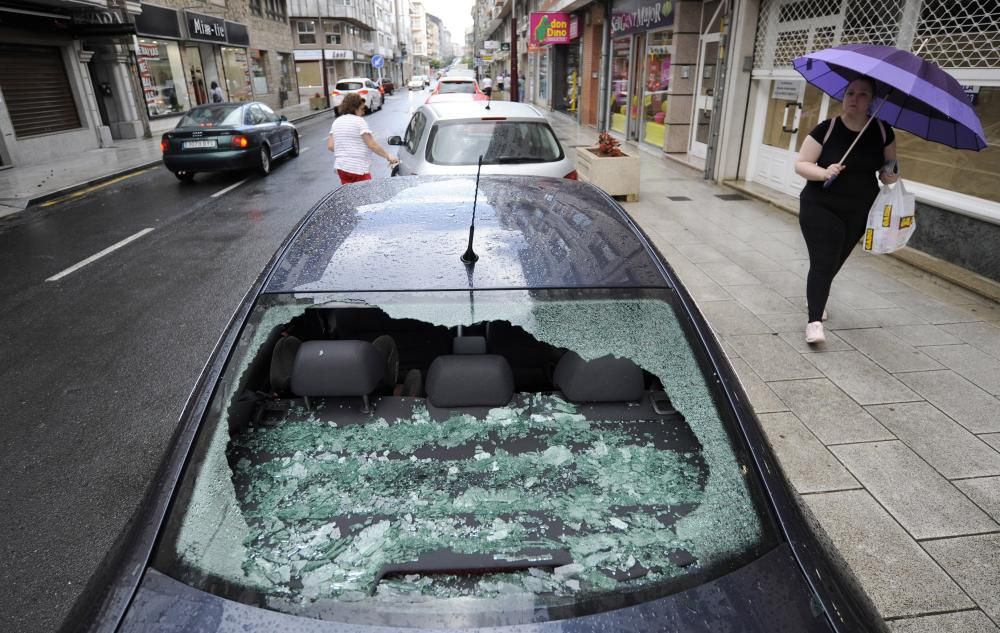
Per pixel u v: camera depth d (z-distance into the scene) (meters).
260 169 11.60
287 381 1.92
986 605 2.27
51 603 2.36
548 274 1.87
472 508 1.50
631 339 1.78
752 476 1.47
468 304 1.77
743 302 4.98
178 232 7.77
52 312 5.18
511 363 2.16
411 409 1.79
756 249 6.38
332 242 2.03
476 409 1.79
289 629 1.18
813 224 3.98
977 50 5.24
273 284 1.83
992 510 2.73
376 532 1.44
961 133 3.44
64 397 3.82
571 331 1.79
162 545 1.28
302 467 1.61
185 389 3.92
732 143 9.57
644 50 14.32
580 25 20.70
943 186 5.86
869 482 2.90
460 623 1.21
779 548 1.32
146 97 18.73
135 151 15.14
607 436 1.71
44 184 10.84
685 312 1.82
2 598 2.38
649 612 1.21
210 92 22.67
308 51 48.72
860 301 4.94
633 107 15.27
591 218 2.23
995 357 4.04
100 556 2.59
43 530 2.72
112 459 3.22
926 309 4.78
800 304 4.94
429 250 1.96
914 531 2.61
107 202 9.73
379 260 1.91
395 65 97.19
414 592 1.29
